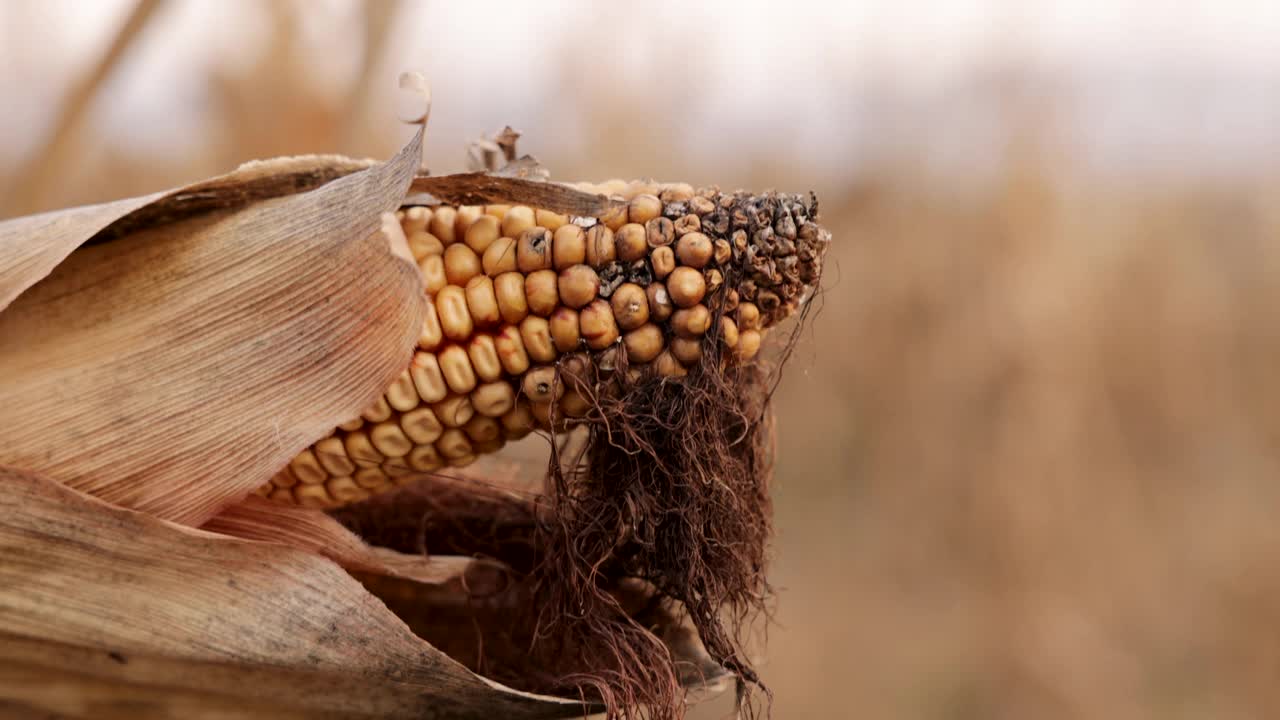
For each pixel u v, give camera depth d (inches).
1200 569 66.5
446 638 26.3
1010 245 71.4
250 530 24.9
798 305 25.1
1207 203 81.5
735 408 25.0
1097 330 72.4
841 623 60.7
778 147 73.9
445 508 26.9
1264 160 83.6
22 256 24.0
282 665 24.2
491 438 24.9
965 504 67.3
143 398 24.1
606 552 24.8
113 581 24.0
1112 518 67.6
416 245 24.5
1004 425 68.7
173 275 24.2
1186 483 73.3
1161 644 62.9
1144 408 74.7
